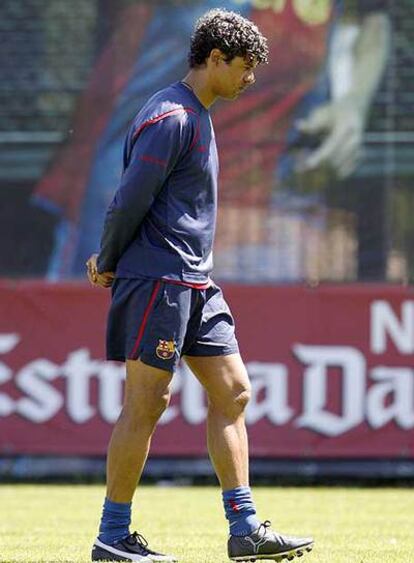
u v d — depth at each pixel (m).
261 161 41.59
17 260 41.47
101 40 42.12
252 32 17.94
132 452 18.00
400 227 41.09
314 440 38.25
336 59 42.00
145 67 42.06
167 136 17.44
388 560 20.19
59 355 38.34
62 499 34.25
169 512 30.69
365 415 38.31
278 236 41.31
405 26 42.00
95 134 41.84
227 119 41.75
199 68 18.05
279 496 35.78
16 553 20.69
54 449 38.22
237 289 38.41
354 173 41.44
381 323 38.41
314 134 41.69
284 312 38.44
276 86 41.88
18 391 38.38
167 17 42.12
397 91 41.78
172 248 17.80
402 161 41.38
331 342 38.38
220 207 41.47
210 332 18.20
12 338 38.41
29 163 41.78
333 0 42.25
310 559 19.97
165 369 17.81
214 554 20.34
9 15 42.28
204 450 38.06
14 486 38.22
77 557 19.86
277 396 38.28
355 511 31.41
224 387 18.16
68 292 38.44
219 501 34.06
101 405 38.25
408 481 39.59
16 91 42.03
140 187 17.44
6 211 41.62
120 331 18.19
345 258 41.16
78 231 41.56
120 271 18.00
